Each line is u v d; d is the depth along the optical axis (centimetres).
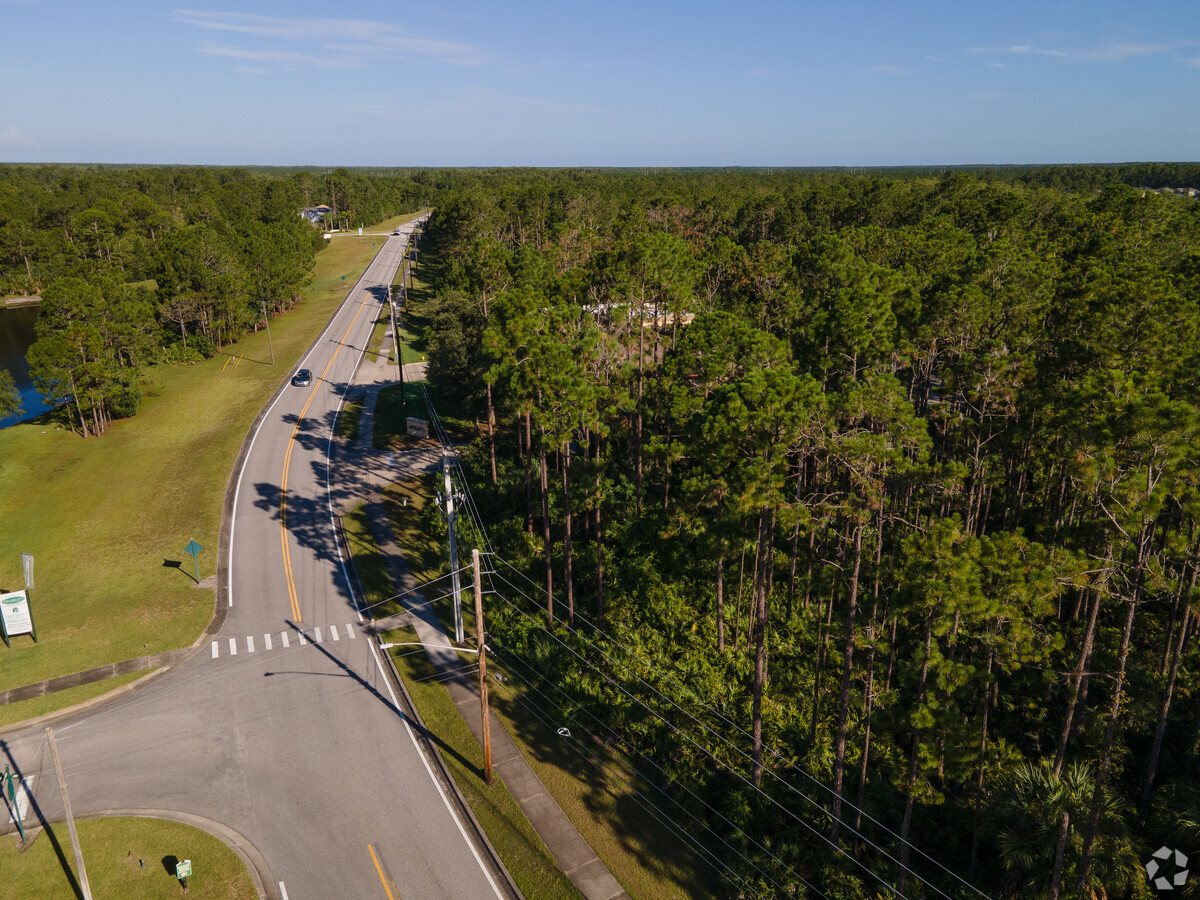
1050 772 2738
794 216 12381
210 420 7319
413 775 3238
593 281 6312
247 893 2686
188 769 3250
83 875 2495
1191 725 3222
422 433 7038
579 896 2689
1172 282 4662
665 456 4075
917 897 2645
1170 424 2486
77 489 5825
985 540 2445
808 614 4122
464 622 4331
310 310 12069
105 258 14638
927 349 4841
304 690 3759
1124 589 2836
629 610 4203
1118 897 2525
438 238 14875
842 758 2836
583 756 3369
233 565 4862
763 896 2673
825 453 3081
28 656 3944
